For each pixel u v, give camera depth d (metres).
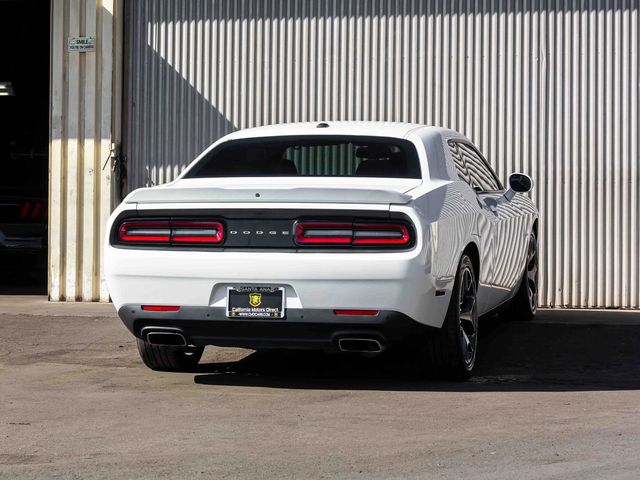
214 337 6.63
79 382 7.12
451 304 6.91
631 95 11.20
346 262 6.29
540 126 11.34
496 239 8.09
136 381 7.16
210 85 11.85
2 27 18.70
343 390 6.82
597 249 11.23
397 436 5.34
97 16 11.61
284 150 7.49
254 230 6.43
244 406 6.23
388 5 11.56
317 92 11.70
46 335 9.27
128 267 6.62
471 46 11.45
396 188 6.84
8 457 4.93
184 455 4.94
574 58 11.28
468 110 11.46
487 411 6.04
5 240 13.50
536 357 8.14
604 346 8.50
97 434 5.44
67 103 11.65
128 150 11.93
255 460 4.82
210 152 7.65
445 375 7.13
